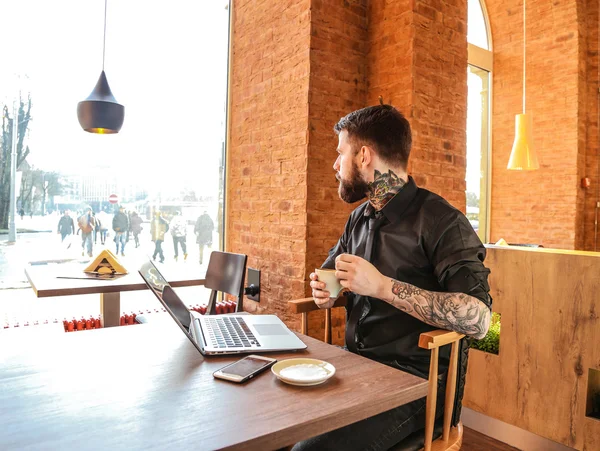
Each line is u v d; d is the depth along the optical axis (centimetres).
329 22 278
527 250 208
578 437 189
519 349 210
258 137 317
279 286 292
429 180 276
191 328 130
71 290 203
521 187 595
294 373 93
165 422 73
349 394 86
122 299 324
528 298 206
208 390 87
